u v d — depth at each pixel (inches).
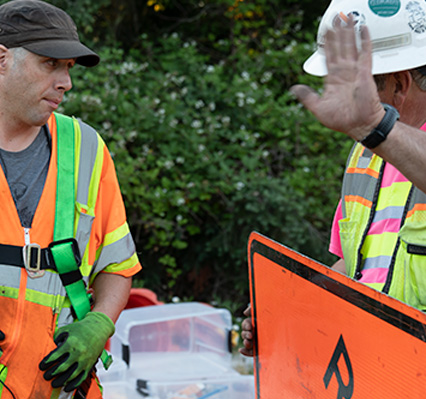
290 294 66.5
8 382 70.3
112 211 78.8
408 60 64.3
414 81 65.7
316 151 242.4
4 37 68.4
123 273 79.2
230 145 228.1
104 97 215.8
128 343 136.7
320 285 61.5
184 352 152.6
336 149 244.5
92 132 78.3
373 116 50.5
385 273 68.1
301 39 293.3
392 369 53.0
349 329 57.7
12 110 70.3
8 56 68.8
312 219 231.6
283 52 263.1
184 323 153.5
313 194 234.2
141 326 148.8
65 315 73.7
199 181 218.2
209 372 140.5
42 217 71.9
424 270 62.9
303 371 64.8
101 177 78.0
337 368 59.6
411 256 63.7
